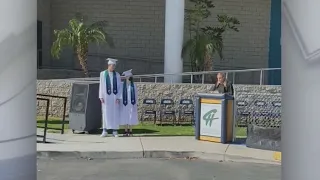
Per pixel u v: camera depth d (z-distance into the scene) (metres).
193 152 9.62
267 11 22.08
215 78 17.50
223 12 21.86
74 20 17.39
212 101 10.84
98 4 21.83
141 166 8.67
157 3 21.83
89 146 9.97
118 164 8.84
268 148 9.98
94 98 11.91
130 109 11.52
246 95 14.08
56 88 14.47
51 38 21.81
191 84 14.52
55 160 9.15
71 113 11.84
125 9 21.86
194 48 17.33
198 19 18.91
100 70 21.78
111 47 20.19
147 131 12.49
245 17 22.03
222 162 9.20
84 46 17.14
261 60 22.36
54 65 21.78
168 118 14.24
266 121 13.98
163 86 14.36
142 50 21.97
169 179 7.67
